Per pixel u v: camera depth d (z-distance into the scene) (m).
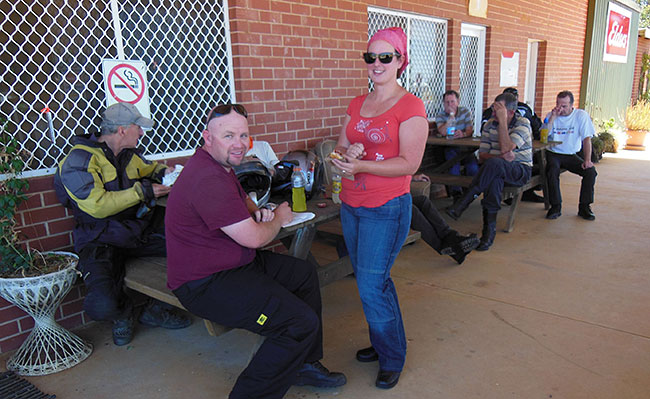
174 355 3.01
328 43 4.68
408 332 3.17
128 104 3.10
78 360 2.93
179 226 2.21
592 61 11.05
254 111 4.16
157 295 2.65
